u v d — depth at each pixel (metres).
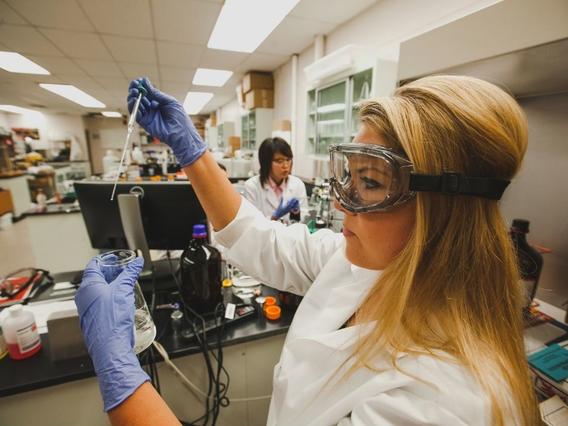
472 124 0.40
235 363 1.01
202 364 0.97
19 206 5.61
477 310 0.43
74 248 2.56
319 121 3.08
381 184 0.45
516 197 1.20
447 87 0.43
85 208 1.23
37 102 7.20
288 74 4.14
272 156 2.18
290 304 1.04
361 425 0.39
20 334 0.80
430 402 0.37
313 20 2.82
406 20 2.17
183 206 1.16
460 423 0.34
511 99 0.42
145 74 4.72
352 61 2.34
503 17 0.90
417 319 0.44
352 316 0.60
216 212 0.77
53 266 2.53
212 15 2.68
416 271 0.46
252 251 0.80
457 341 0.41
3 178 5.28
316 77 2.85
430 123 0.42
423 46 1.18
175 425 0.41
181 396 0.97
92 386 0.84
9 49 3.52
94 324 0.50
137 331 0.61
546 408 0.68
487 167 0.41
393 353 0.44
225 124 6.93
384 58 2.21
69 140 9.20
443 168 0.41
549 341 0.85
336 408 0.45
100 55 3.77
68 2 2.44
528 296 0.92
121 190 1.17
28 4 2.47
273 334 0.95
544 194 1.12
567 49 0.79
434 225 0.44
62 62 4.05
